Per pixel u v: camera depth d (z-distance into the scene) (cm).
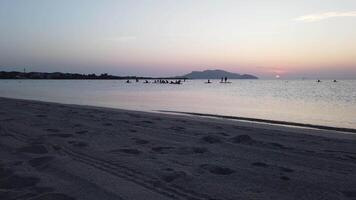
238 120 1648
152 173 571
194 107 2564
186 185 511
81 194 462
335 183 534
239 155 728
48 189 479
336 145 893
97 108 2011
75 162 639
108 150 756
